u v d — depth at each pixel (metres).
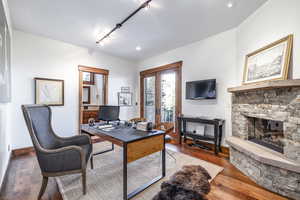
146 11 2.45
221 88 3.25
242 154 2.30
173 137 4.28
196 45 3.72
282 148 2.08
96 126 2.62
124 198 1.62
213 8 2.39
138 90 5.53
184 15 2.58
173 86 4.36
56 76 3.59
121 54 4.72
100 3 2.25
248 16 2.64
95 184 1.94
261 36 2.36
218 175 2.20
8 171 2.28
